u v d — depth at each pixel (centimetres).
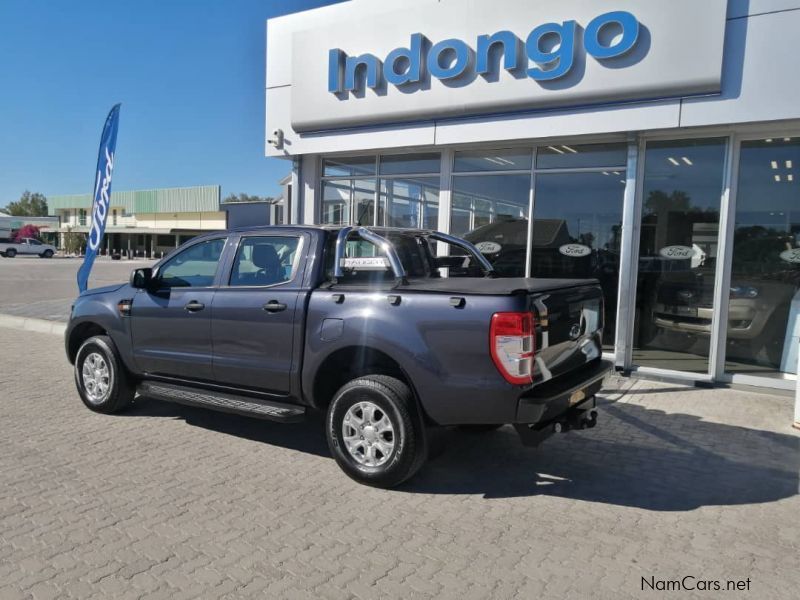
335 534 362
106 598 290
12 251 5147
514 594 302
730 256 748
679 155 767
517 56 788
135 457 485
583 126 763
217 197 5362
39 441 519
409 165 971
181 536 354
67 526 363
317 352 448
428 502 411
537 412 380
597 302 484
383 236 520
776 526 383
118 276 2686
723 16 667
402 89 888
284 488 429
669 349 789
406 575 318
